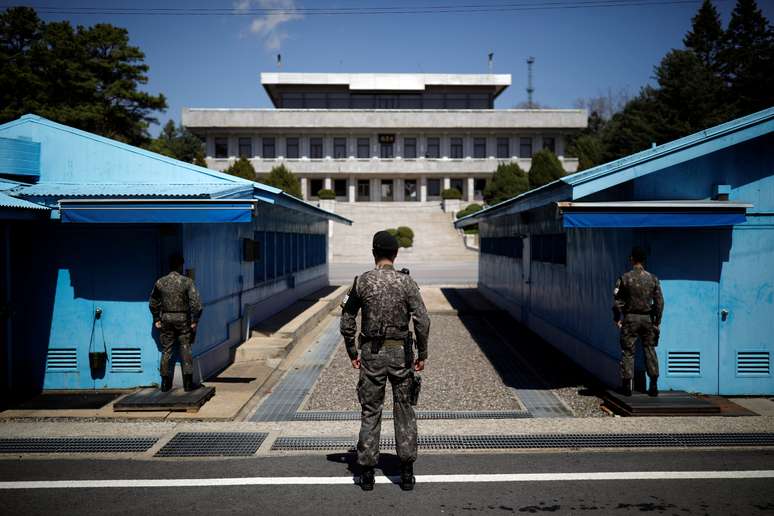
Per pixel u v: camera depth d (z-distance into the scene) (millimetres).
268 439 5695
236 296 10539
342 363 9953
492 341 11992
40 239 7879
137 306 7898
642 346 7281
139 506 4152
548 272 11648
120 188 8203
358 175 60375
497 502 4203
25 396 7617
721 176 7473
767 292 7480
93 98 41125
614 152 51719
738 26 55094
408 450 4387
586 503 4184
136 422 6375
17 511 4066
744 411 6621
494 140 60031
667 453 5230
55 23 39656
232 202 6789
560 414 6945
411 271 30906
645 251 7414
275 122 57156
